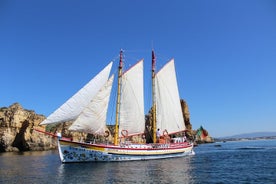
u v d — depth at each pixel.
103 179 29.75
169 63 59.53
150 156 50.69
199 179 30.06
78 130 44.44
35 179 29.59
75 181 28.61
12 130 82.56
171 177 31.19
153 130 56.84
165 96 57.94
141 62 53.34
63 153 42.53
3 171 35.12
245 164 43.22
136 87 52.09
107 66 47.81
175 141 58.94
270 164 42.31
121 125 49.38
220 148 98.69
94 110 45.72
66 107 43.53
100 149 44.06
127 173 33.69
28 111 89.56
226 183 27.81
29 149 83.75
